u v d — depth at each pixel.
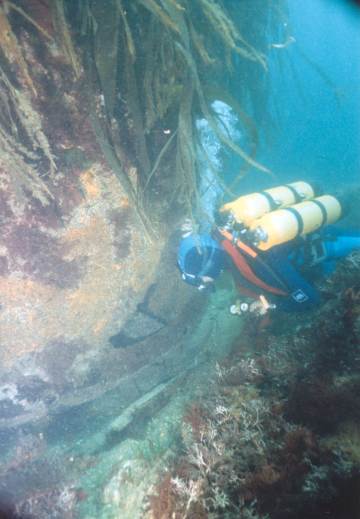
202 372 4.41
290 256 3.56
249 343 4.26
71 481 3.87
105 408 4.41
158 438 3.66
